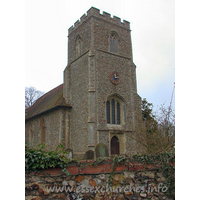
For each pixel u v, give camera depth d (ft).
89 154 28.91
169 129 37.60
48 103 85.71
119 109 69.26
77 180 17.80
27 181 16.52
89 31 69.31
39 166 16.81
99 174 18.43
